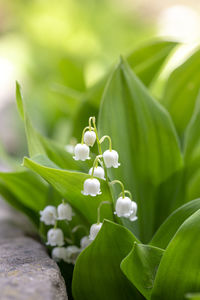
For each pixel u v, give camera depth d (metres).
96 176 0.44
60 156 0.49
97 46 1.18
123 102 0.50
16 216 0.68
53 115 0.94
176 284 0.43
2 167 0.82
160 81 0.78
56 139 0.90
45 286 0.42
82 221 0.49
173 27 1.15
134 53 0.56
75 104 0.70
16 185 0.53
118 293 0.45
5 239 0.54
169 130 0.49
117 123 0.49
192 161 0.52
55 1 1.25
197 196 0.53
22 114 0.47
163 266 0.43
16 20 1.37
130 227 0.48
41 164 0.45
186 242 0.42
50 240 0.48
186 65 0.54
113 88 0.50
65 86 0.77
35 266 0.45
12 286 0.42
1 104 1.32
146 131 0.49
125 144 0.49
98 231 0.44
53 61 1.16
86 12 1.26
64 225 0.50
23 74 1.17
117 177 0.48
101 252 0.44
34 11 1.24
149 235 0.50
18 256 0.48
